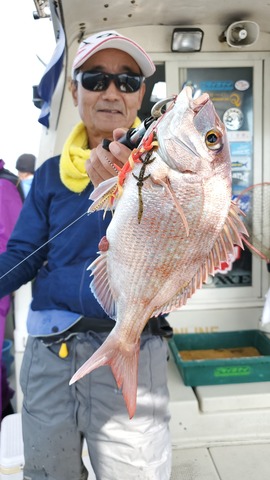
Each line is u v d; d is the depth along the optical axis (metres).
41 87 2.73
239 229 1.15
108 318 1.67
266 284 3.27
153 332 1.71
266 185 2.97
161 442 1.72
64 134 2.89
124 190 1.16
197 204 1.10
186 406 2.56
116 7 2.58
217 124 1.08
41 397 1.74
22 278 1.83
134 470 1.67
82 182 1.70
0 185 2.90
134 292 1.22
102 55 1.66
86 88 1.69
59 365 1.70
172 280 1.18
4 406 3.12
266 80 3.09
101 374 1.66
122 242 1.18
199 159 1.07
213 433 2.59
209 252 1.16
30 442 1.75
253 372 2.75
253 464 2.42
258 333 3.22
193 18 2.85
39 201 1.84
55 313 1.71
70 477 1.75
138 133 1.19
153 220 1.13
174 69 3.03
